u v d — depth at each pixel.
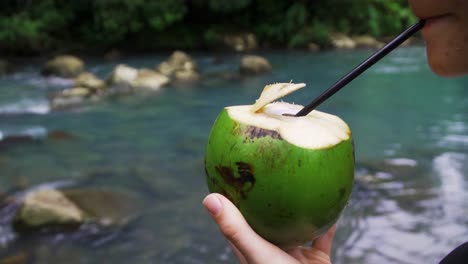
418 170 2.04
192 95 3.80
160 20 6.20
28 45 5.77
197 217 1.68
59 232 1.57
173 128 2.88
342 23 7.30
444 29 0.35
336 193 0.41
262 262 0.42
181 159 2.30
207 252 1.46
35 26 5.93
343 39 6.89
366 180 1.92
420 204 1.71
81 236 1.55
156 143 2.58
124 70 4.07
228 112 0.45
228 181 0.42
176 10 6.29
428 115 3.08
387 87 4.03
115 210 1.72
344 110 3.24
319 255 0.56
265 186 0.40
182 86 4.14
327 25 7.18
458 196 1.77
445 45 0.35
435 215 1.63
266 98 0.45
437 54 0.35
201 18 6.99
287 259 0.43
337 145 0.42
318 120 0.45
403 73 4.69
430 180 1.92
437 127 2.77
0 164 2.21
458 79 4.30
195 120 3.06
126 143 2.58
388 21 7.70
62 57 4.83
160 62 5.57
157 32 6.52
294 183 0.40
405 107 3.31
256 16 7.07
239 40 6.60
